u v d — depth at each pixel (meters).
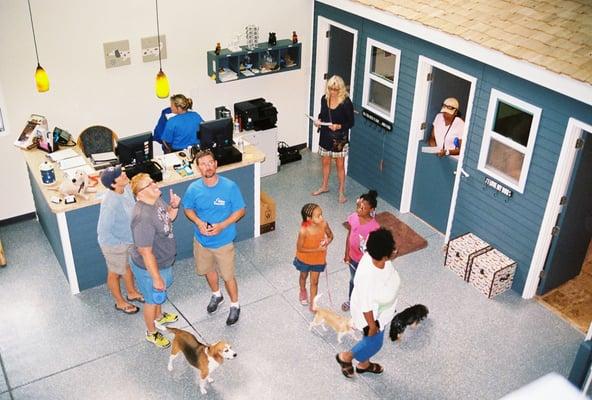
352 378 5.52
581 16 6.02
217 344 5.13
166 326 6.05
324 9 8.51
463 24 6.49
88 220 6.18
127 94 7.89
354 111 8.47
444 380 5.54
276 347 5.85
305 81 9.30
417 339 6.00
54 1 6.92
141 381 5.45
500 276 6.52
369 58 7.94
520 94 6.05
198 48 8.16
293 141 9.66
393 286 4.90
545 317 6.37
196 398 5.28
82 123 7.73
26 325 6.06
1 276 6.73
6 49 6.86
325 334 6.03
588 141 5.80
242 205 5.68
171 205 5.58
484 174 6.72
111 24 7.39
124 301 6.24
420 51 7.11
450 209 7.38
